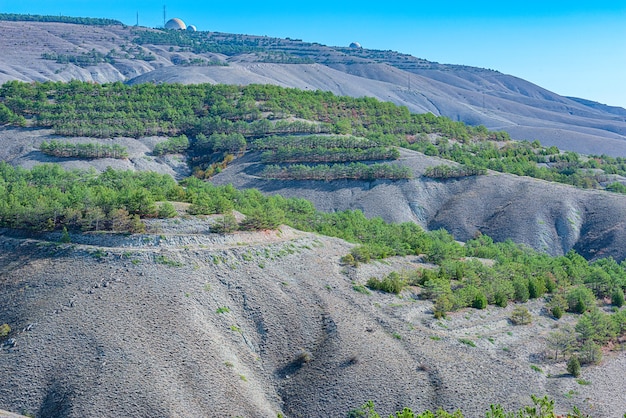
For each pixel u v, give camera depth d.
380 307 150.12
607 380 133.00
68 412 107.31
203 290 139.25
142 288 136.00
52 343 120.88
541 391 125.00
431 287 162.50
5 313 130.88
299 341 133.38
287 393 121.94
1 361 117.62
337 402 117.31
